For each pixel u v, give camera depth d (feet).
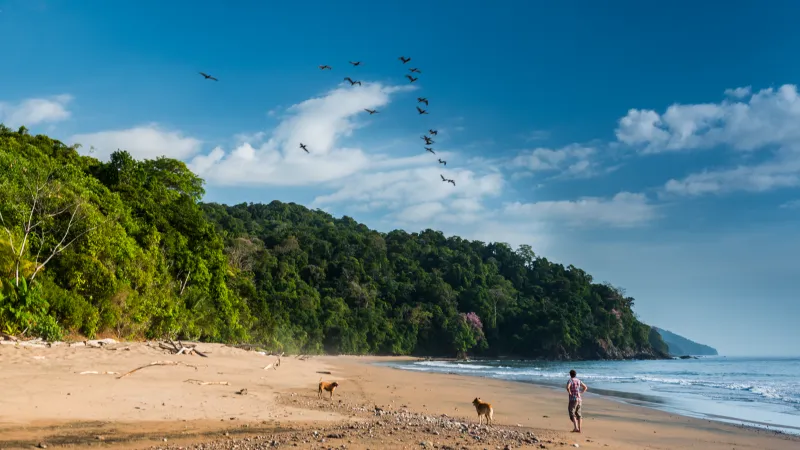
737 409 71.26
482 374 145.18
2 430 31.01
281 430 36.09
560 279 444.96
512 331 386.32
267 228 480.23
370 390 74.64
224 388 59.11
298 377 83.46
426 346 344.49
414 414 51.47
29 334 75.25
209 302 136.87
